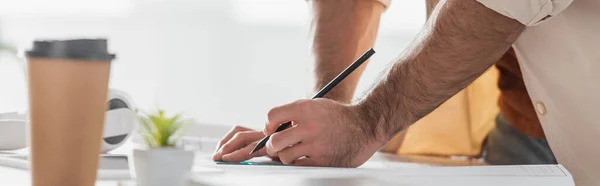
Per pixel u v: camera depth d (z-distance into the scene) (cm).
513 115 190
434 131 198
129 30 330
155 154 78
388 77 133
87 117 68
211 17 331
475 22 123
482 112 199
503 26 122
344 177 99
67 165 68
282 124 131
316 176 100
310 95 169
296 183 91
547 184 97
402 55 134
